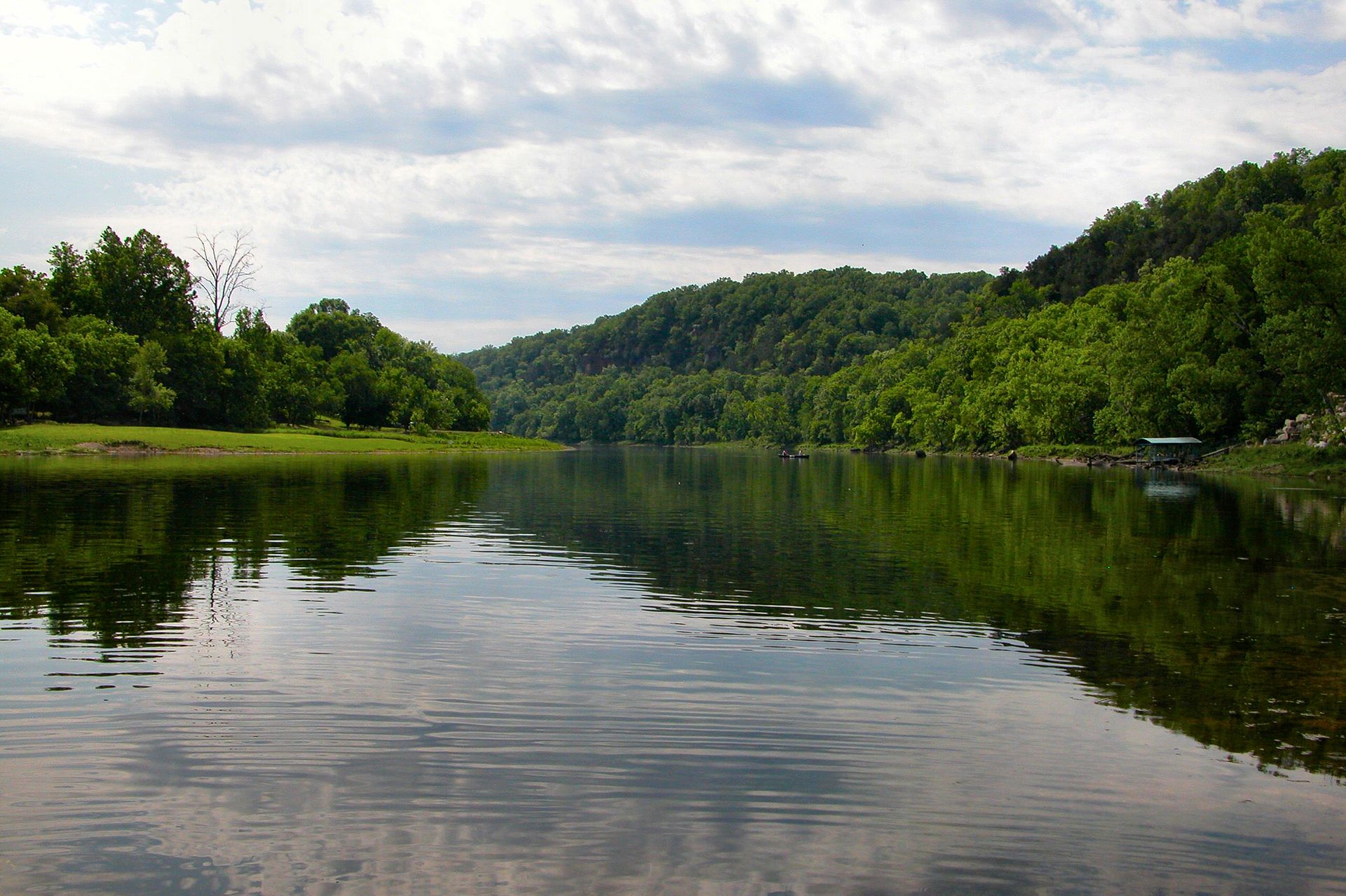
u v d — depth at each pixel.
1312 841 9.96
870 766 11.76
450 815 10.20
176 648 16.47
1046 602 21.59
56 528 31.41
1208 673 15.95
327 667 15.45
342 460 92.56
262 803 10.39
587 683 14.94
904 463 119.44
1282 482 68.62
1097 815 10.52
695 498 52.19
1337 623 19.56
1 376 90.88
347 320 195.75
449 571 24.91
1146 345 102.88
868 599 21.86
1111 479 75.06
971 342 183.50
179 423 120.81
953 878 9.15
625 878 8.96
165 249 125.44
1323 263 75.81
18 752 11.66
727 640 17.83
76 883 8.73
